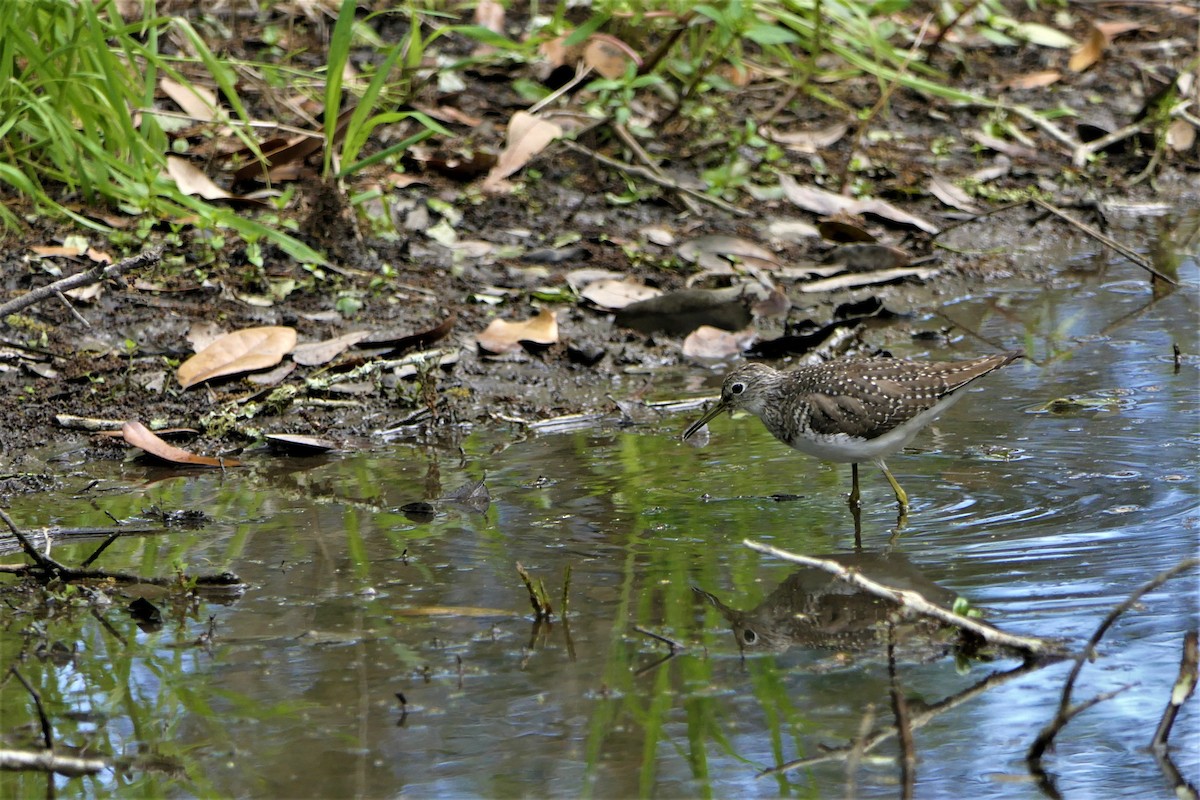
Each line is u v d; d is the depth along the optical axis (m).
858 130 18.11
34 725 7.19
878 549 9.37
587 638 8.11
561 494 10.57
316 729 7.12
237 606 8.58
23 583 8.93
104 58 14.07
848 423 10.41
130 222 14.83
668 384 13.26
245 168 15.86
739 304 14.45
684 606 8.53
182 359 12.97
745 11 18.02
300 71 16.92
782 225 16.78
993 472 10.79
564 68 18.48
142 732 7.12
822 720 7.23
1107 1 24.75
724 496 10.55
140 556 9.38
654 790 6.62
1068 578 8.77
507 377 13.23
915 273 15.92
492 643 8.05
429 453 11.59
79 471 11.12
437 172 17.16
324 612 8.48
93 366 12.73
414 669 7.75
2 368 12.58
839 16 18.61
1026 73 21.88
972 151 19.28
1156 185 18.95
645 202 17.16
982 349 13.80
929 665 7.80
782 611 8.46
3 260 13.98
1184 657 7.10
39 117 14.87
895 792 6.61
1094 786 6.68
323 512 10.22
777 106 18.78
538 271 15.28
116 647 8.06
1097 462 10.85
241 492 10.66
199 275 14.20
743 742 7.02
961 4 22.66
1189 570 8.79
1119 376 12.91
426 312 14.17
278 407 12.31
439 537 9.70
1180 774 6.76
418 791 6.59
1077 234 17.41
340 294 14.31
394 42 19.39
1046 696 7.46
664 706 7.35
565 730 7.11
